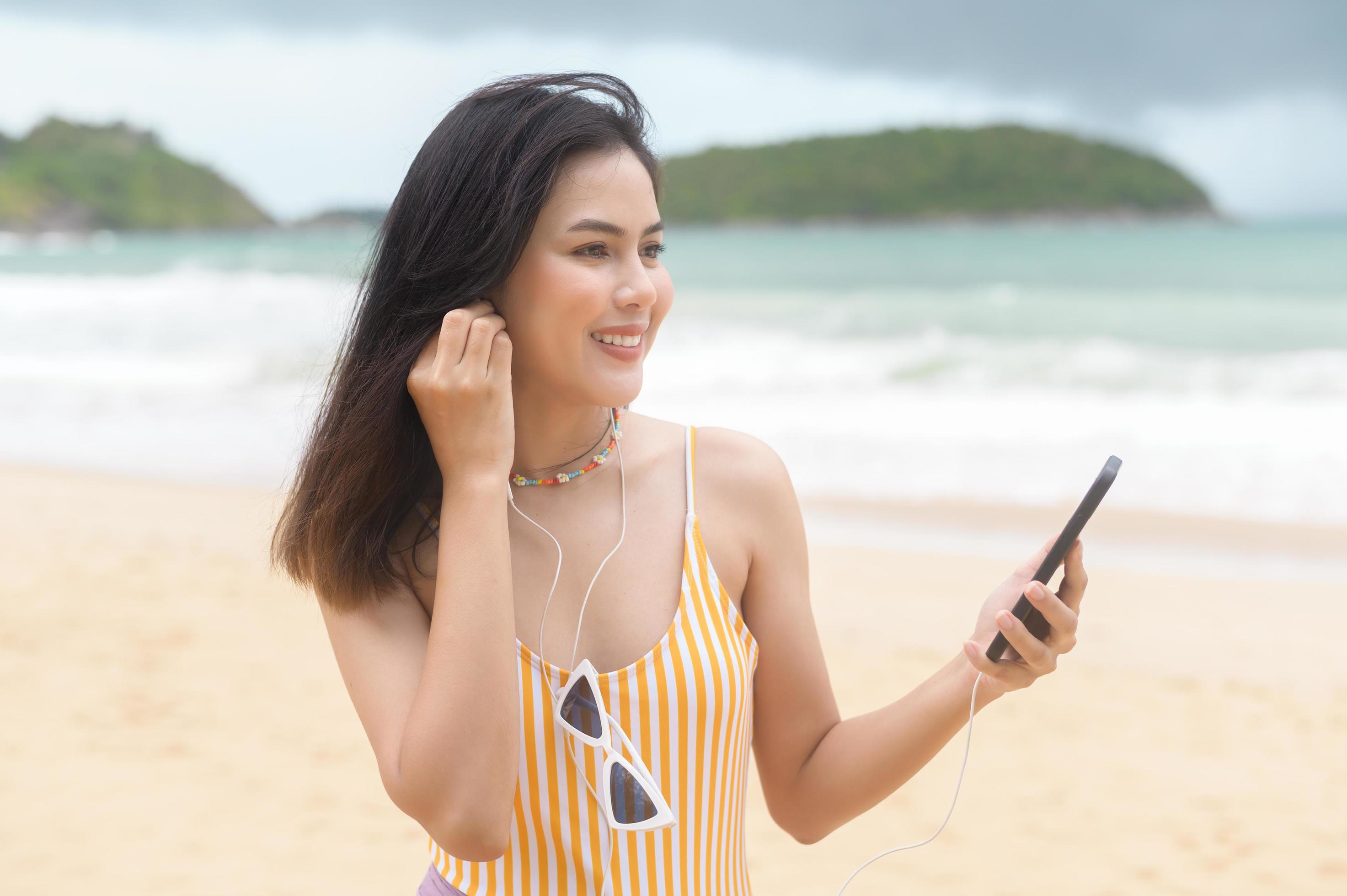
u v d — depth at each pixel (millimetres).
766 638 1657
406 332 1534
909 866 4109
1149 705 5594
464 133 1497
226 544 8250
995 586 7223
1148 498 9102
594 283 1463
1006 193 123562
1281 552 7805
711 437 1664
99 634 6367
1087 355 15898
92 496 9672
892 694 5578
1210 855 4195
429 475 1619
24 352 17812
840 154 123188
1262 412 11703
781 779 1740
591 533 1581
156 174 143750
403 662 1538
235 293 25109
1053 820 4469
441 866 1609
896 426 11789
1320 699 5617
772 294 26656
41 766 4727
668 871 1487
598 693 1455
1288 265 31672
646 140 1565
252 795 4527
